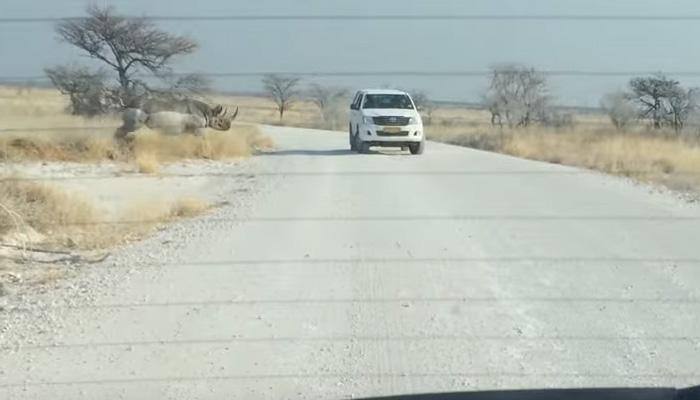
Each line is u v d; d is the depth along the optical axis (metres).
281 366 8.70
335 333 9.76
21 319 10.41
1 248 14.59
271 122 78.06
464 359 8.84
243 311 10.66
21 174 21.50
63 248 15.23
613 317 10.34
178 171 30.05
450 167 29.50
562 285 11.94
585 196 21.58
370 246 14.66
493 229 16.34
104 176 27.09
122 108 34.16
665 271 12.80
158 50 32.56
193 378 8.38
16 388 8.13
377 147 40.25
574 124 35.50
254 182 26.27
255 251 14.34
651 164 28.75
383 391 7.96
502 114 37.62
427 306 10.85
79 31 25.19
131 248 15.14
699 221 17.44
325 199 20.56
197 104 37.47
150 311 10.71
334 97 43.41
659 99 32.91
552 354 8.98
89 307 10.95
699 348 9.17
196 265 13.34
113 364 8.80
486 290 11.66
